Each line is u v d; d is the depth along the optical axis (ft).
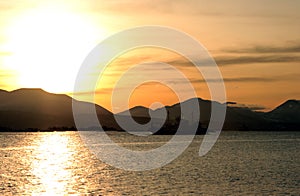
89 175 275.18
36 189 217.15
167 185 226.38
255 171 295.48
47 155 473.67
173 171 296.30
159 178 255.91
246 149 561.84
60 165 352.90
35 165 354.13
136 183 234.38
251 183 233.55
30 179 256.93
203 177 259.80
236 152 503.61
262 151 518.78
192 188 215.92
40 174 284.00
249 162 371.15
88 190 212.64
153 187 220.23
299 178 255.29
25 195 200.23
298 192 206.39
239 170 302.66
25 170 311.88
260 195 198.18
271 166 334.24
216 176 265.13
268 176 265.13
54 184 233.76
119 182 238.68
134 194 199.82
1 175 278.46
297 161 380.78
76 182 241.35
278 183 233.96
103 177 263.29
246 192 205.26
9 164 363.56
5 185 230.68
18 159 417.90
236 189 213.25
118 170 305.94
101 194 200.64
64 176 270.67
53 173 289.74
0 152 517.55
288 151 518.37
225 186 222.69
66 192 207.10
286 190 211.61
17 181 247.91
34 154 489.26
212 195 197.47
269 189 214.07
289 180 246.27
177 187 219.20
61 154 489.26
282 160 391.04
